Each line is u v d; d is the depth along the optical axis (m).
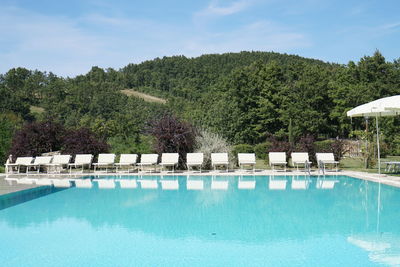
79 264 4.23
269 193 9.44
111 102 72.50
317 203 8.01
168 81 103.31
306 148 15.30
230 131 31.02
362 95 35.25
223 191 9.86
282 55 94.38
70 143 16.38
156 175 13.80
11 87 84.38
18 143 16.20
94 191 10.15
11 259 4.43
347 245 4.87
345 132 39.56
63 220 6.56
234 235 5.40
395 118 21.86
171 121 15.80
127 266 4.14
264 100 37.12
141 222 6.32
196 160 14.26
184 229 5.79
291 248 4.76
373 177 11.95
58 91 79.44
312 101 36.62
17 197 9.24
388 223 6.10
